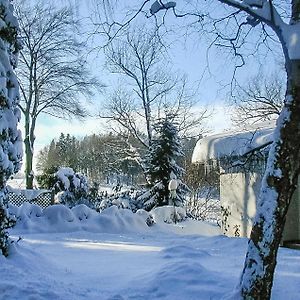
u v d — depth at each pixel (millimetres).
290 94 5141
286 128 5098
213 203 26781
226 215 14922
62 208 15016
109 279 6512
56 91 28203
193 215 22969
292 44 5043
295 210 12656
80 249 9695
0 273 6008
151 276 6246
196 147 14648
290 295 5555
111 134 30453
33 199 18844
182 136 30047
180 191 19297
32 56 27266
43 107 28172
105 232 14805
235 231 14320
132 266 7484
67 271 7008
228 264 7520
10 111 7359
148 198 19406
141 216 16188
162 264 7520
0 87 7129
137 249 9867
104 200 20047
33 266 6742
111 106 30562
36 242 10711
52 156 45750
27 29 26609
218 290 5602
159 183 19250
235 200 14414
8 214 7035
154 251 9445
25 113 27531
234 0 5426
